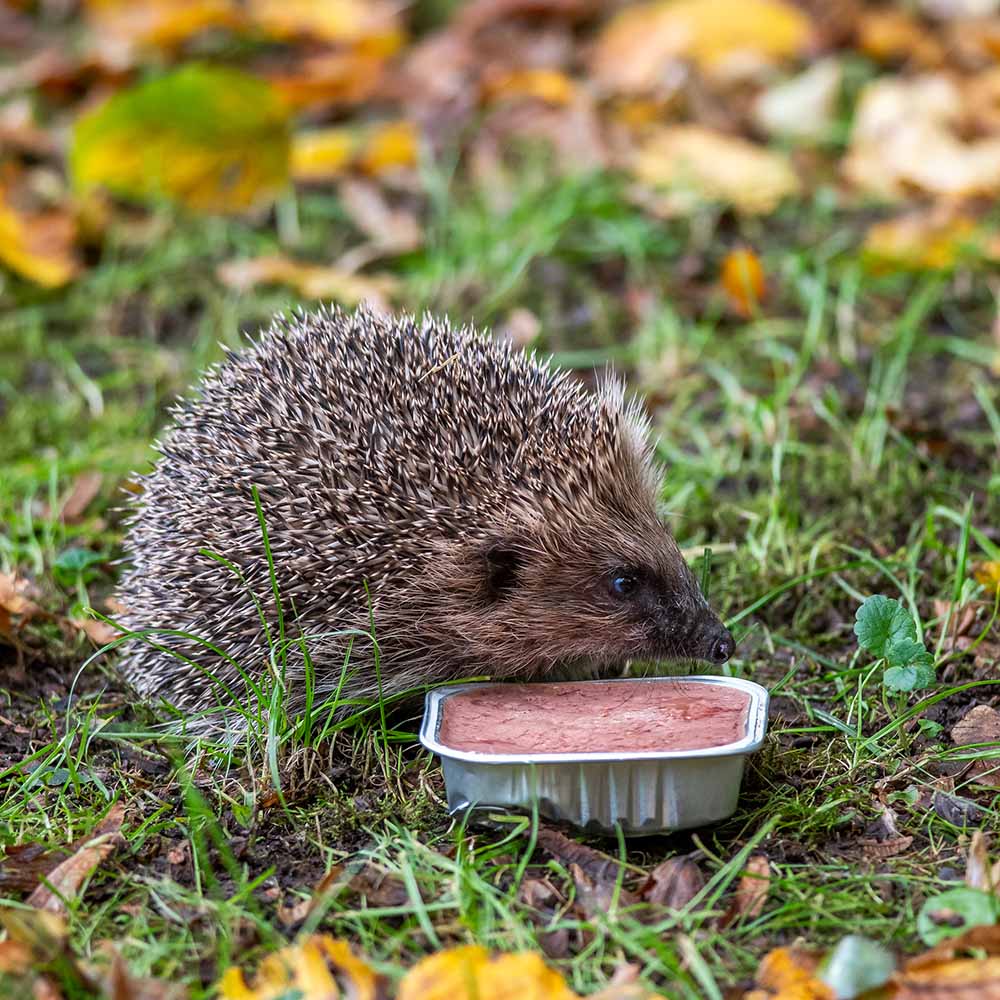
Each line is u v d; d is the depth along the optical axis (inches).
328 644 242.1
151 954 178.7
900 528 304.5
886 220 443.8
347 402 248.5
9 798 221.1
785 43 536.4
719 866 199.3
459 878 191.2
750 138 498.0
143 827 208.5
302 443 247.4
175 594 250.5
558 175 466.3
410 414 245.9
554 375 269.1
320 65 539.5
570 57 552.7
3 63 578.9
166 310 416.8
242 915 186.9
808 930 185.0
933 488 315.3
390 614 244.2
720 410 365.1
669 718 212.5
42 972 173.8
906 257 404.8
